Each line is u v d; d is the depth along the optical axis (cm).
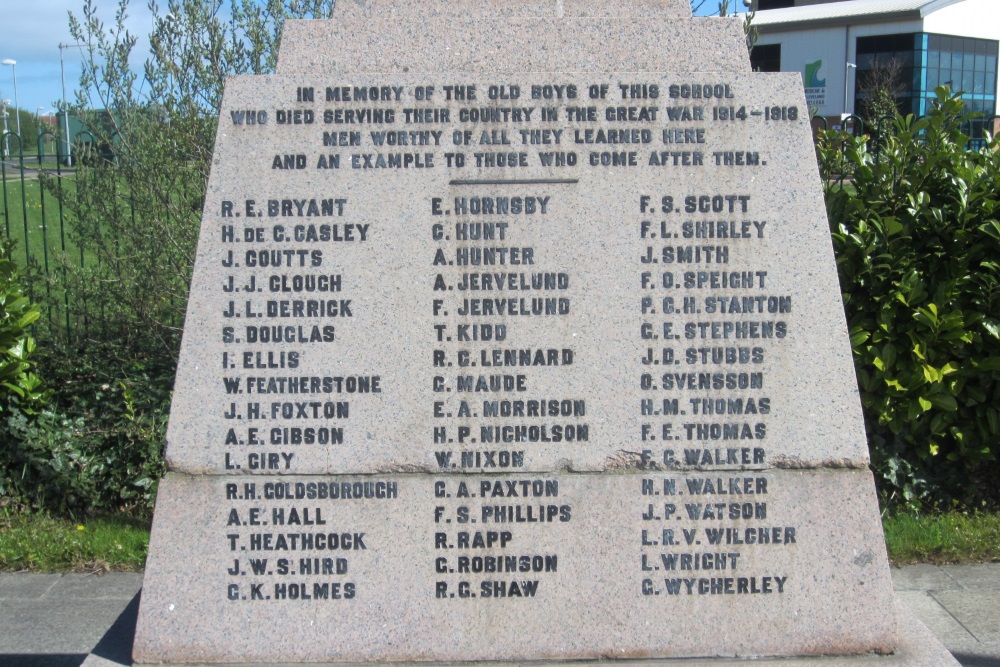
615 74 331
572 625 334
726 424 335
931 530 553
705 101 331
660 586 335
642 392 335
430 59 340
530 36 341
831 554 335
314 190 329
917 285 559
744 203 333
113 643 344
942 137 591
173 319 690
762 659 333
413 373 332
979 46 2525
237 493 331
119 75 657
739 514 335
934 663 327
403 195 330
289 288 331
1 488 601
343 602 333
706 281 334
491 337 332
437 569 333
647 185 332
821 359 334
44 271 760
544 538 334
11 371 602
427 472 333
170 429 331
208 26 624
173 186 647
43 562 535
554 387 333
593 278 332
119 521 590
